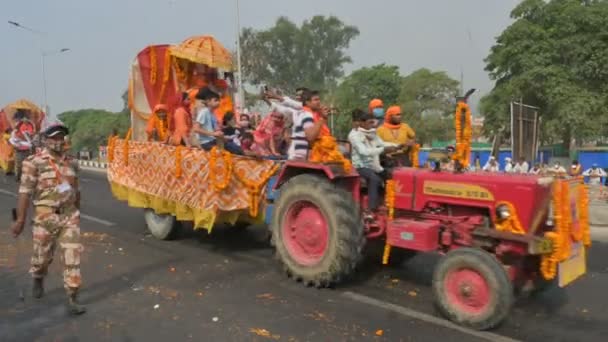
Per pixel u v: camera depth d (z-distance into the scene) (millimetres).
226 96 8727
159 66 8469
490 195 4871
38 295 5402
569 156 25109
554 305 5340
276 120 8273
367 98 47531
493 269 4520
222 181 6570
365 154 5773
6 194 13617
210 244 7871
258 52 54375
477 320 4602
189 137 7398
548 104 24328
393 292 5691
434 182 5285
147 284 5906
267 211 6824
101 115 59844
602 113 23750
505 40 25406
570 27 23984
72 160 5176
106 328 4652
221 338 4422
